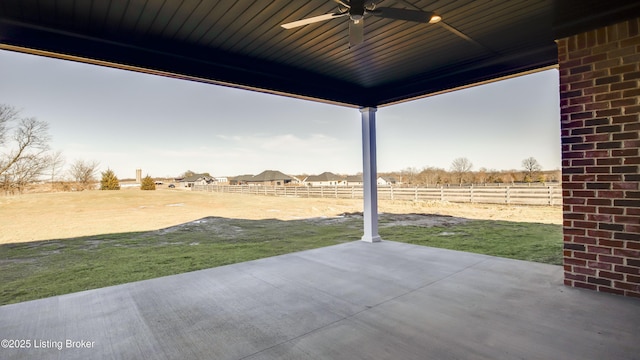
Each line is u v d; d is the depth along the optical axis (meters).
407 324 2.39
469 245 5.79
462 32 3.29
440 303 2.80
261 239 7.55
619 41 2.83
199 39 3.35
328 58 4.01
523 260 4.42
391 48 3.70
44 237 8.38
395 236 6.95
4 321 2.55
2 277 4.62
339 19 2.91
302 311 2.69
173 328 2.41
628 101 2.78
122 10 2.67
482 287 3.20
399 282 3.41
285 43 3.50
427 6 2.72
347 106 5.61
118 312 2.72
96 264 5.35
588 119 3.00
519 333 2.21
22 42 2.76
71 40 2.99
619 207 2.83
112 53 3.19
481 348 2.02
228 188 26.16
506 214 10.62
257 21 2.94
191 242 7.37
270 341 2.18
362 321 2.47
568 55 3.12
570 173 3.13
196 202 17.66
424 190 14.80
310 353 2.01
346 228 9.24
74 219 11.91
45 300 3.02
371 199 5.64
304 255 4.71
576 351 1.96
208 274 3.81
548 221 9.09
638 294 2.75
